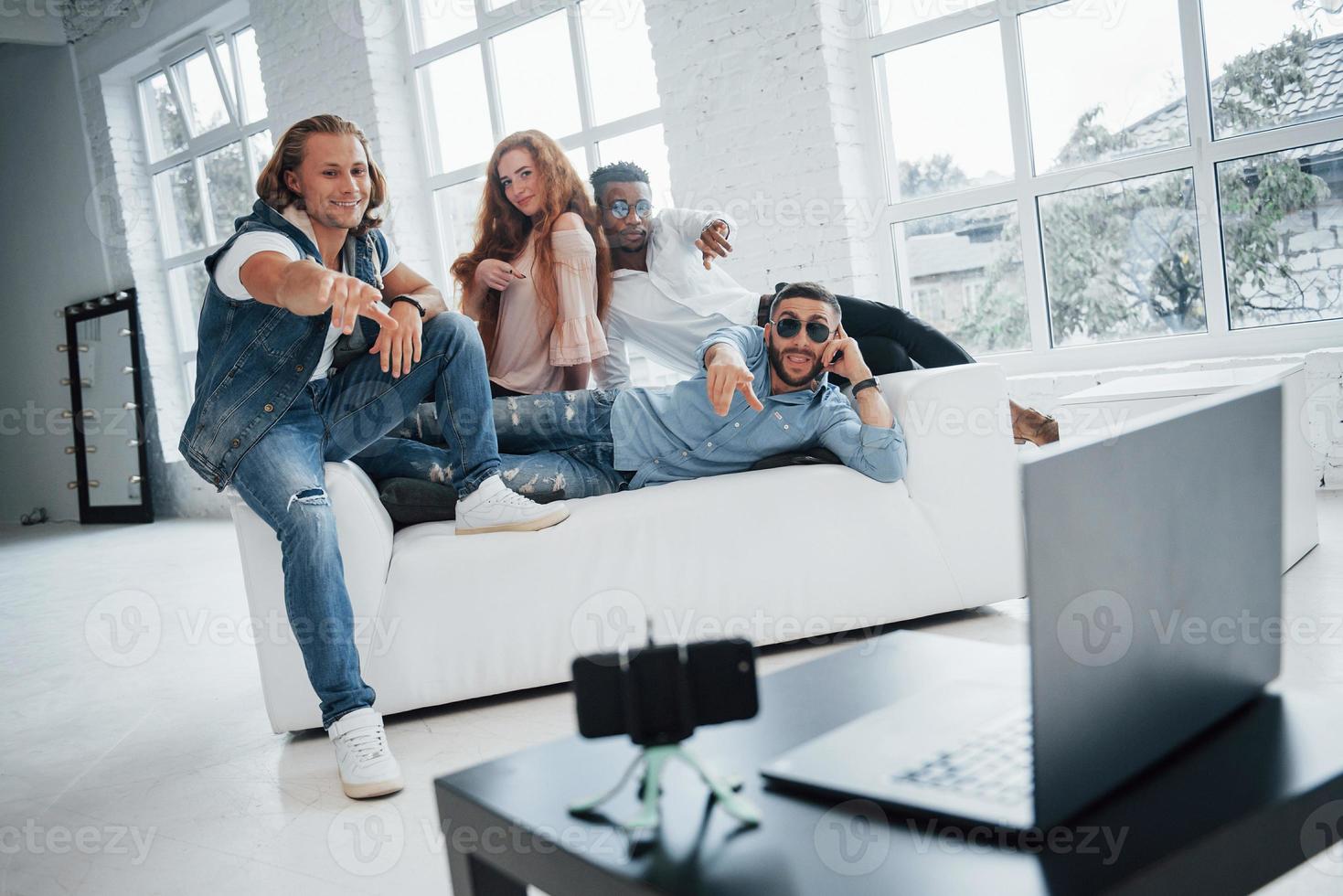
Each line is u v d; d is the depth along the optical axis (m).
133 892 1.57
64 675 3.19
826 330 2.49
